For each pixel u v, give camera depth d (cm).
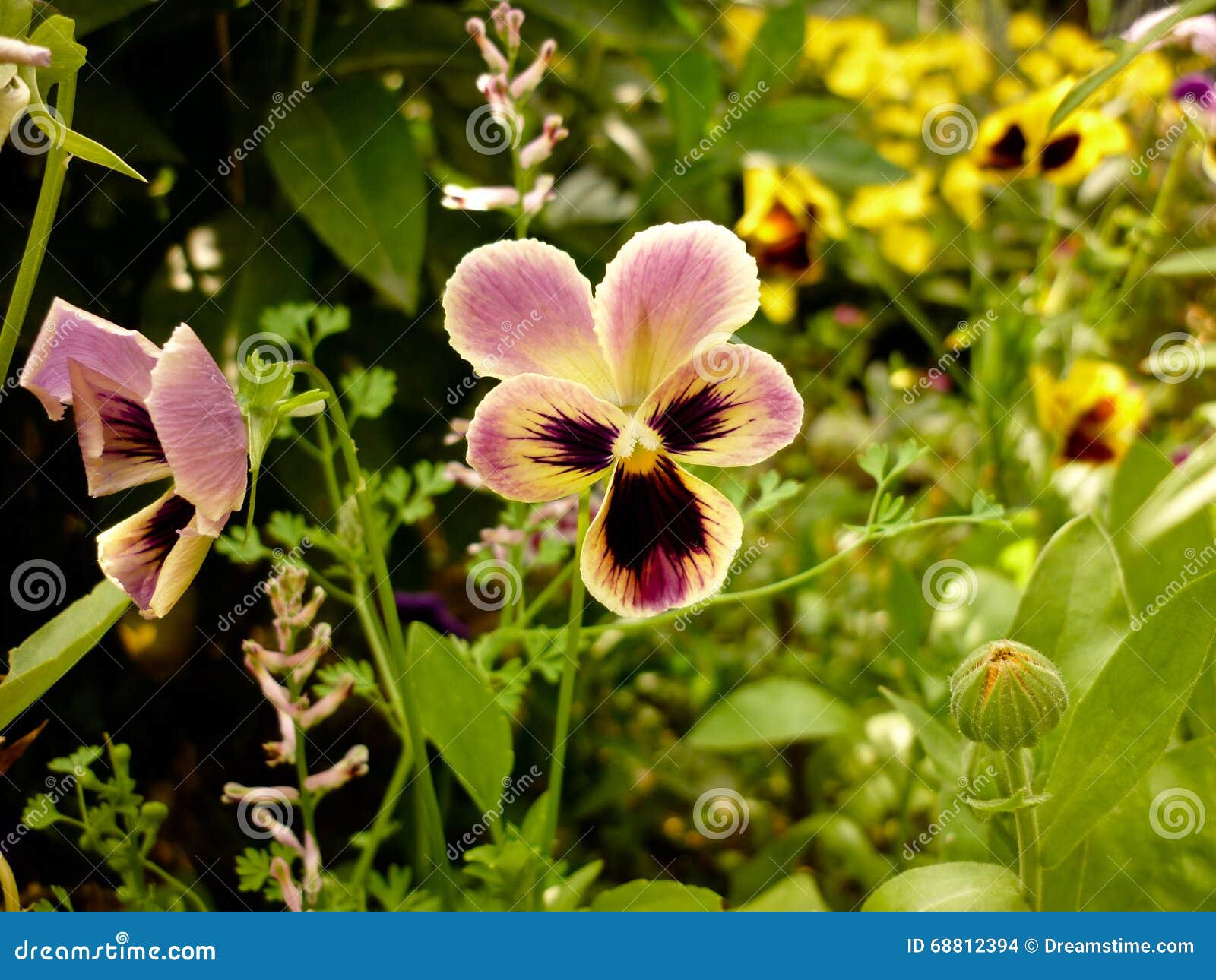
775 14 65
